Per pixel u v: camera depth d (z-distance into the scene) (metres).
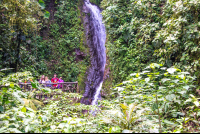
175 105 2.62
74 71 10.94
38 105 3.04
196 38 4.28
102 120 2.17
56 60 11.02
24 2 5.09
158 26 6.31
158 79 5.20
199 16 4.38
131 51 7.21
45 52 10.84
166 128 2.11
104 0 8.91
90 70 11.33
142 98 2.75
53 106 2.95
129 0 8.12
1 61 6.38
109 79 8.09
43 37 10.98
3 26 6.13
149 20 6.81
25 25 5.77
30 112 1.95
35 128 1.74
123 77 7.42
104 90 8.02
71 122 1.69
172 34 4.77
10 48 6.59
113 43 8.40
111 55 8.34
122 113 2.17
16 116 1.83
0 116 1.79
